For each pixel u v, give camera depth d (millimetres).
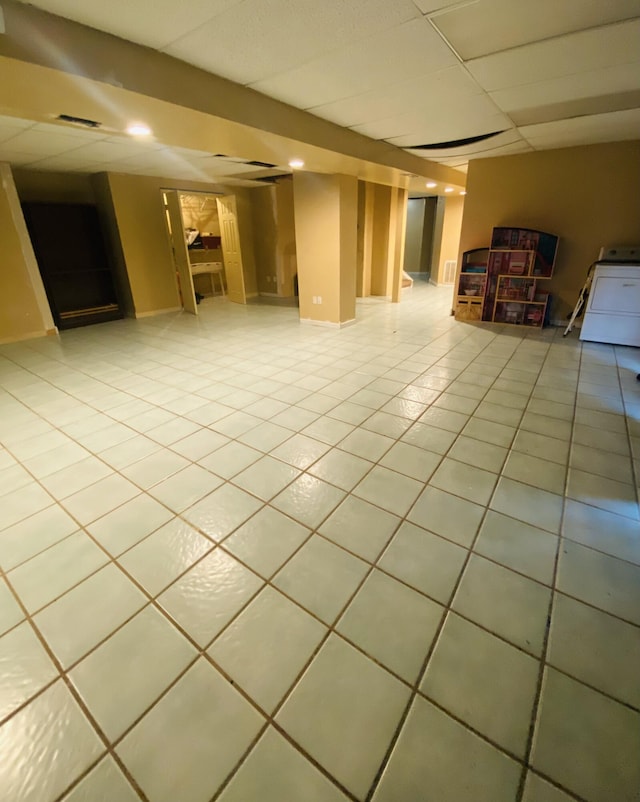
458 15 1710
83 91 1909
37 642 1376
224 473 2311
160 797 985
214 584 1588
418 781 1007
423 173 5250
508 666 1274
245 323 6184
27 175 5570
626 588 1542
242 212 7773
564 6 1656
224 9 1630
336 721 1136
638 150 4367
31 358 4535
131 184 6125
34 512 2027
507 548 1736
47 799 984
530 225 5188
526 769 1027
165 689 1227
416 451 2482
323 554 1721
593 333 4605
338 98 2711
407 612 1456
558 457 2396
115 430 2842
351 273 5617
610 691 1199
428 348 4582
